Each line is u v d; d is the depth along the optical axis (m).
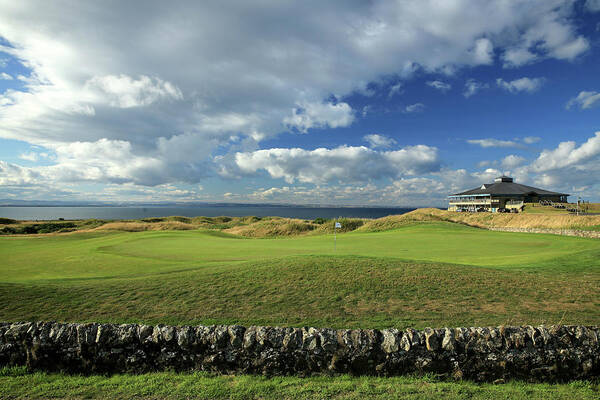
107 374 6.30
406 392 5.56
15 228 66.69
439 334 6.36
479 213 67.94
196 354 6.44
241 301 10.91
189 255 22.55
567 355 6.16
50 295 11.47
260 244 29.62
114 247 27.47
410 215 57.12
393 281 12.30
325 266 13.84
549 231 42.84
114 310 10.34
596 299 10.65
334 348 6.28
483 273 13.26
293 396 5.43
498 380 6.04
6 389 5.62
